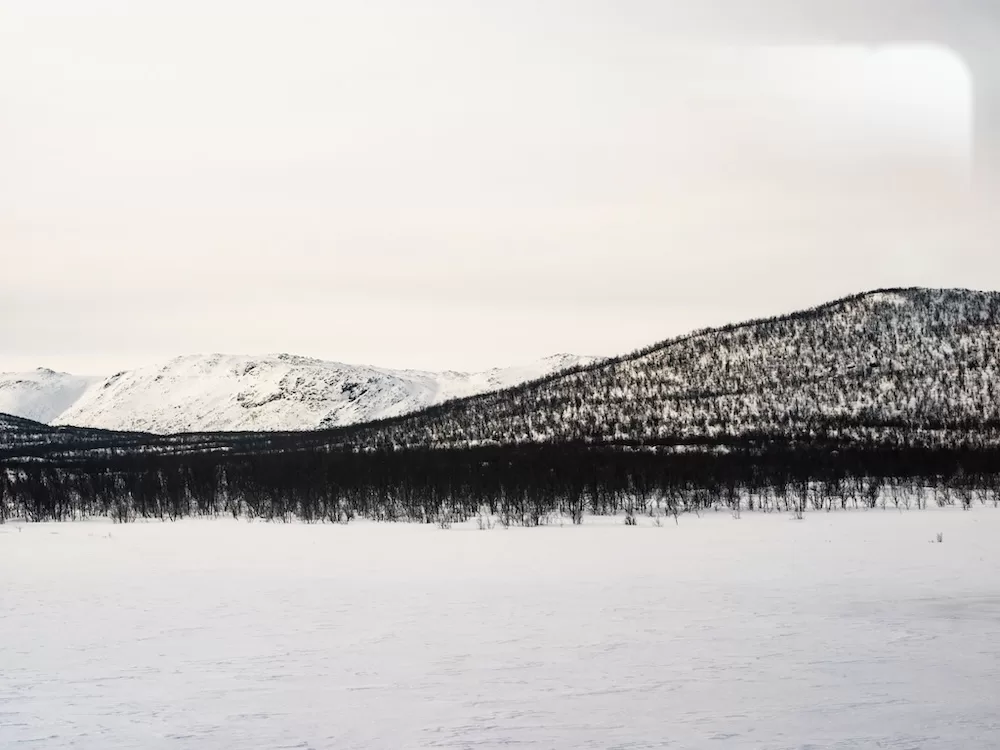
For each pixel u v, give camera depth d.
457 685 26.50
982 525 71.81
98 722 23.56
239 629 35.50
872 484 96.38
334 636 33.78
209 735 22.33
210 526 89.31
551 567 52.62
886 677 26.62
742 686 25.88
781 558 54.47
